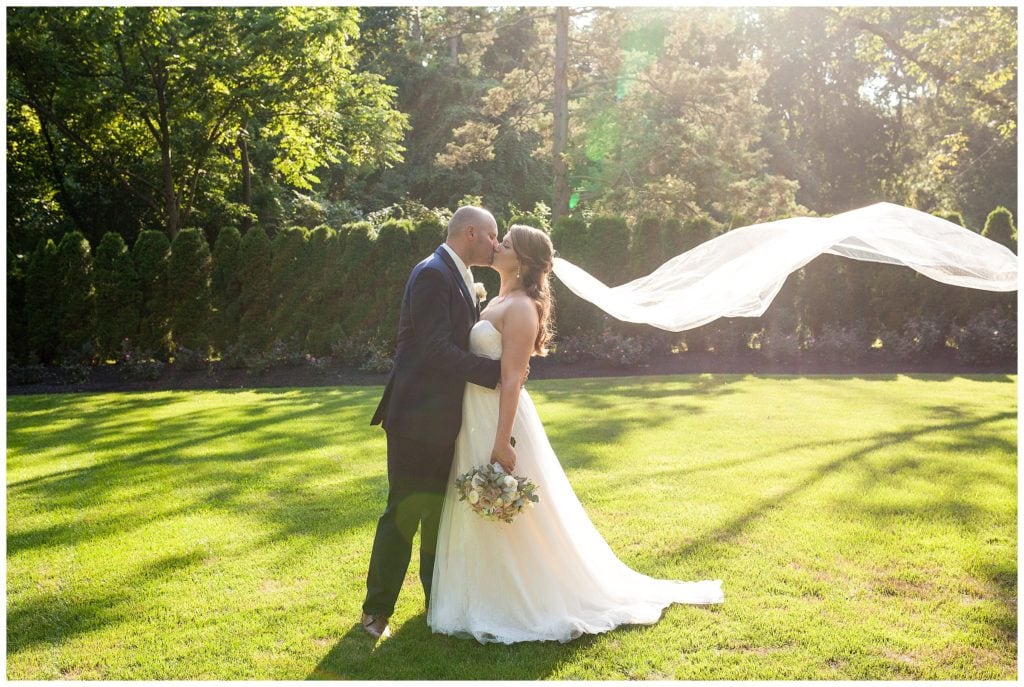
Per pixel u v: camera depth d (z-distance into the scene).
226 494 4.82
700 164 17.78
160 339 11.23
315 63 15.08
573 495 3.39
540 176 25.72
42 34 13.82
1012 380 8.98
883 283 10.94
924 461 5.32
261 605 3.27
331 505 4.58
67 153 16.58
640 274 11.12
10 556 3.85
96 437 6.59
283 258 11.20
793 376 9.53
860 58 20.27
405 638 3.01
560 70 16.62
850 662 2.74
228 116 15.52
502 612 3.05
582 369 10.30
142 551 3.89
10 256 14.59
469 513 3.08
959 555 3.67
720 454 5.59
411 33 25.36
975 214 25.73
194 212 18.06
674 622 3.07
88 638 3.00
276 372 10.45
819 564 3.59
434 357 2.97
